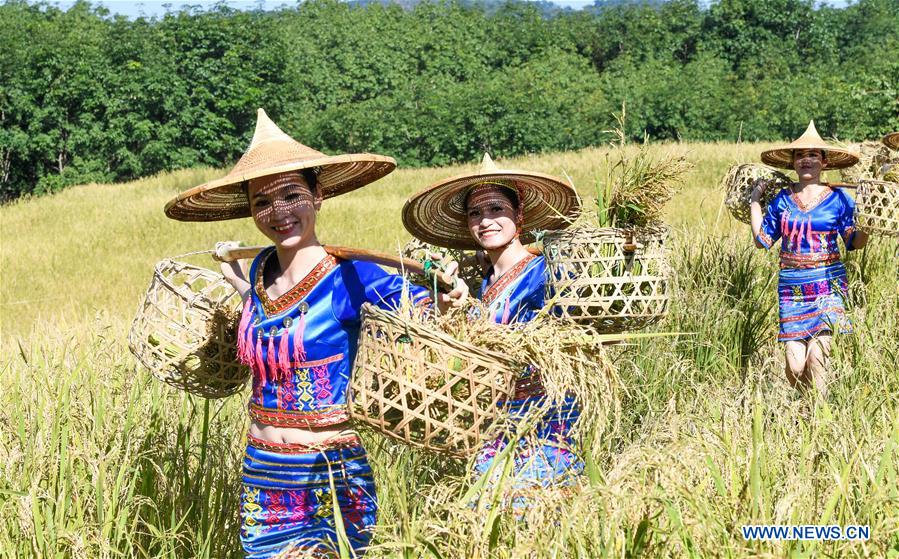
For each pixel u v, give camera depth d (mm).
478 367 3232
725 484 3557
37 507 3777
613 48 104188
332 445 3670
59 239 23906
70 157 61000
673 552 3131
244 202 4234
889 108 31078
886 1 111812
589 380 3654
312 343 3631
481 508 3141
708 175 24172
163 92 59719
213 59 62875
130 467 4223
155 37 62438
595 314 4117
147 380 5094
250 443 3812
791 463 3875
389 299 3654
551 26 104750
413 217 4637
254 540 3756
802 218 6637
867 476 3639
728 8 98062
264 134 3760
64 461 4035
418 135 60094
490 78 81438
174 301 4336
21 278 19172
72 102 60125
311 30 95688
